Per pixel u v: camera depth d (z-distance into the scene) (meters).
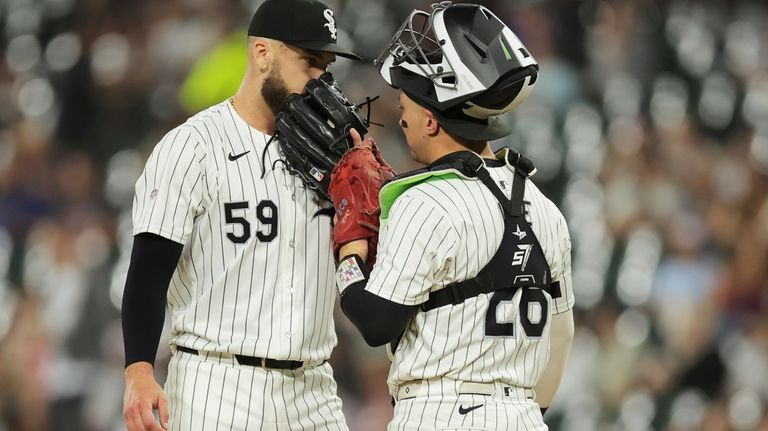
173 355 14.24
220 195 13.73
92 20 41.28
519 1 39.81
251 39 14.20
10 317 32.22
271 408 13.86
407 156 34.25
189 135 13.74
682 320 31.44
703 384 30.39
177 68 38.62
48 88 39.62
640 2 40.78
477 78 12.56
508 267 12.78
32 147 37.97
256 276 13.78
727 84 39.62
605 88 38.16
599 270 32.41
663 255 32.91
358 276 13.00
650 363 30.47
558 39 39.16
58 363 31.12
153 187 13.50
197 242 13.83
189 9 39.56
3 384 31.33
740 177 35.69
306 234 14.02
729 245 33.75
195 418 13.78
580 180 34.50
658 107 37.84
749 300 32.25
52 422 30.75
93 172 36.94
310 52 14.08
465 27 12.91
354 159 13.50
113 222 34.78
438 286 12.70
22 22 42.34
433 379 12.79
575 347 30.66
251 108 14.20
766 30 42.25
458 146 13.07
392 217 12.80
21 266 33.53
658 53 39.91
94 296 31.70
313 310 14.07
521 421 12.84
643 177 35.03
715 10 42.09
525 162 13.20
